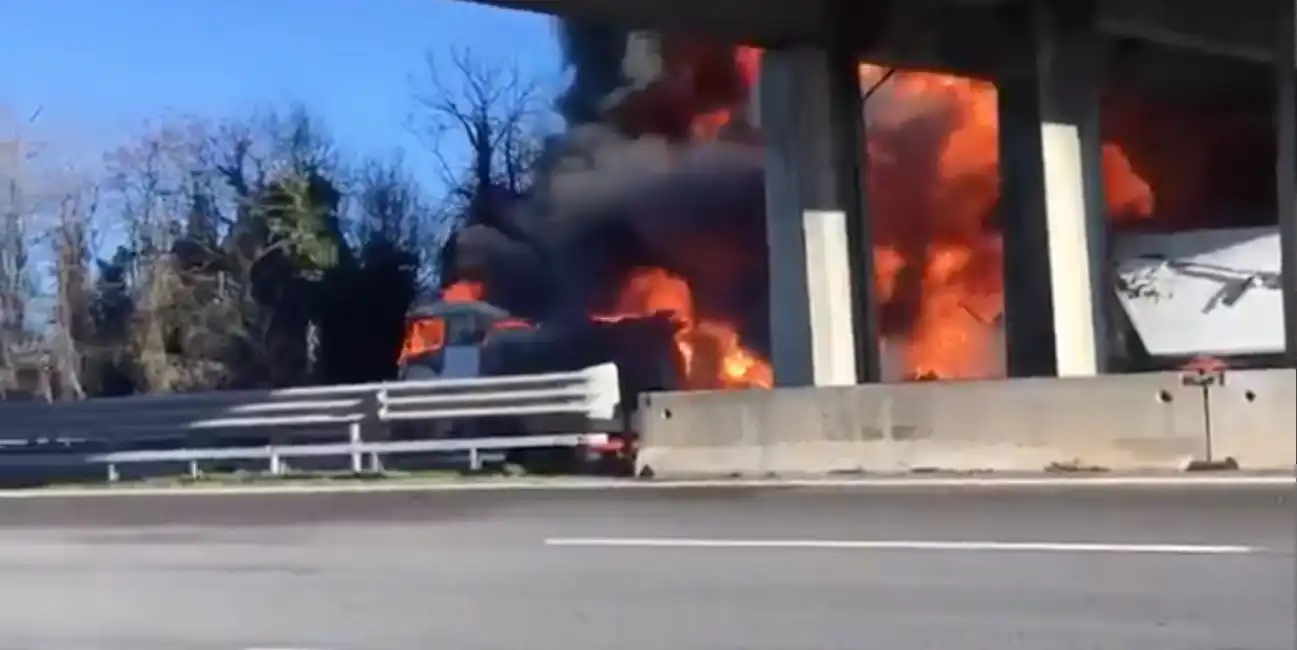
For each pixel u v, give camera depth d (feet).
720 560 32.17
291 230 173.78
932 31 77.41
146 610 30.53
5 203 165.58
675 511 40.83
